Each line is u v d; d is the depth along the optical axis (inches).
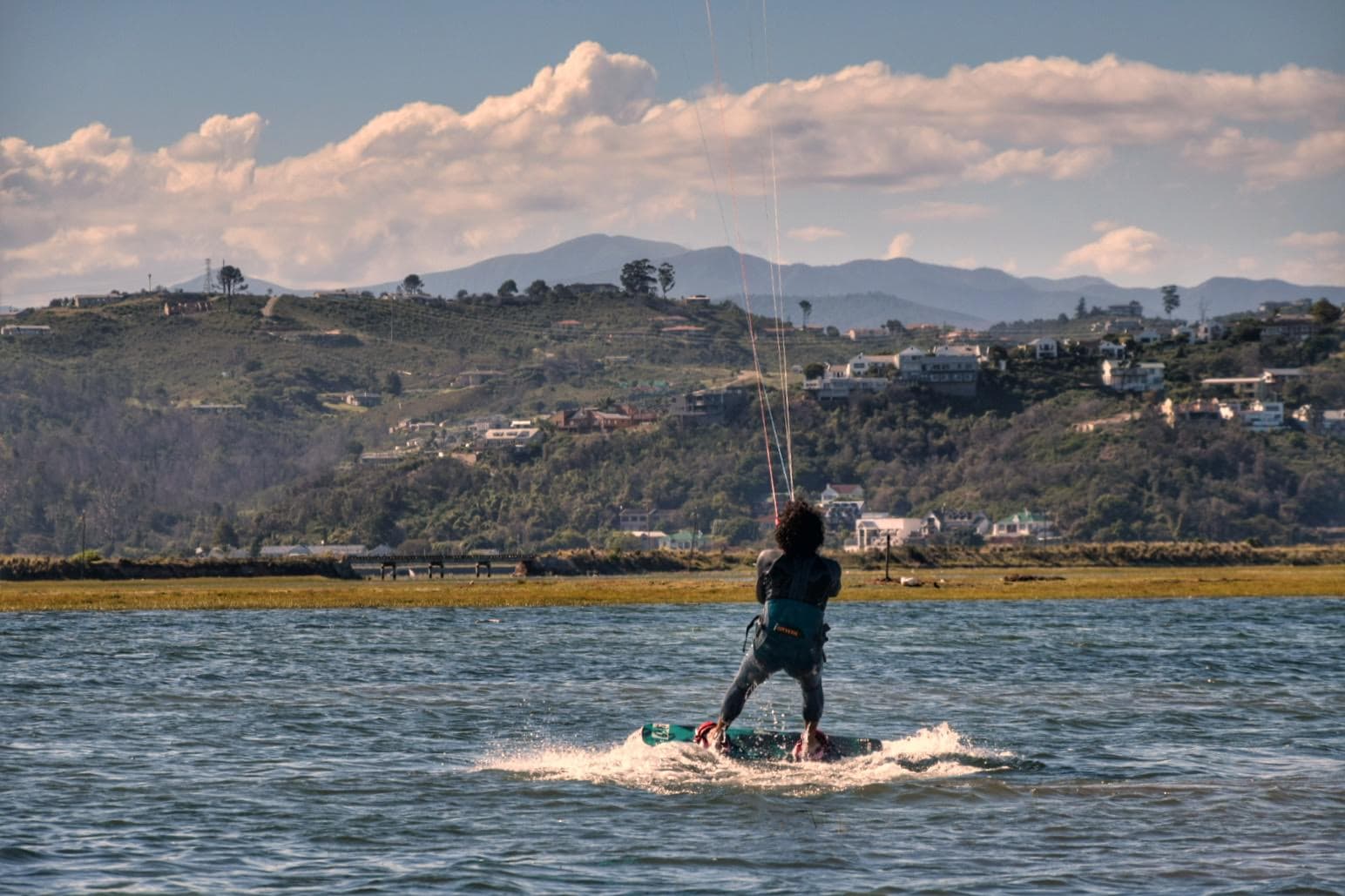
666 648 5684.1
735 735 2623.0
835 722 3307.1
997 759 2600.9
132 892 1707.7
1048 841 1984.5
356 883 1752.0
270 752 2785.4
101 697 3806.6
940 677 4340.6
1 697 3794.3
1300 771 2541.8
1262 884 1759.4
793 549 2415.1
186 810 2194.9
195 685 4143.7
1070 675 4402.1
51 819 2126.0
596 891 1717.5
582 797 2281.0
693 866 1841.8
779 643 2399.1
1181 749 2810.0
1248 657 5054.1
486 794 2308.1
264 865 1845.5
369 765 2620.6
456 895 1697.8
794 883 1755.7
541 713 3454.7
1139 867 1840.6
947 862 1863.9
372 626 7559.1
